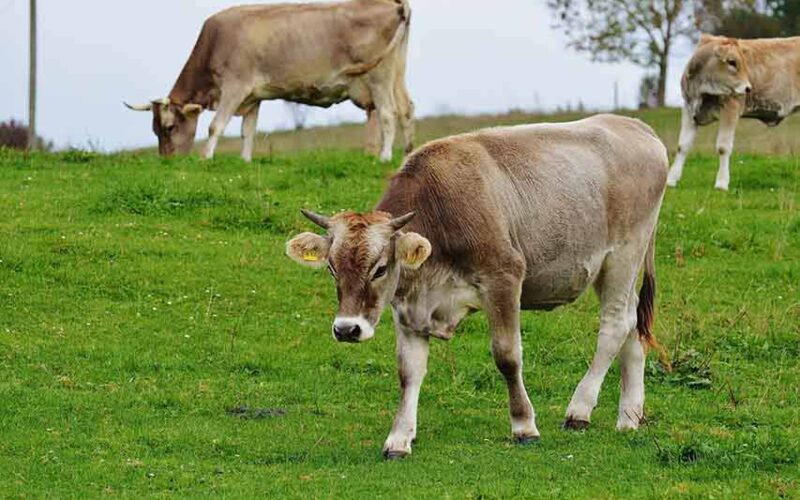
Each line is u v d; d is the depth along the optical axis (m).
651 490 10.12
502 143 12.01
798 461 10.95
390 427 12.63
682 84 24.28
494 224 11.41
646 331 12.77
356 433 12.39
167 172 22.98
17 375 13.97
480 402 13.73
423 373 11.66
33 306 16.23
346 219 11.02
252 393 13.77
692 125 24.27
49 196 20.98
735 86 23.56
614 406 13.58
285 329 15.99
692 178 24.69
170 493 10.41
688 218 21.11
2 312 15.96
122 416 12.76
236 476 10.91
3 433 12.06
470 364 14.83
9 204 20.36
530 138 12.20
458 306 11.51
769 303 17.22
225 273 17.70
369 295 10.88
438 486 10.41
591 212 12.23
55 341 15.10
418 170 11.54
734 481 10.38
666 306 17.03
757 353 15.37
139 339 15.38
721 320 16.44
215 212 20.33
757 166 25.17
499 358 11.55
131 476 10.89
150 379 14.09
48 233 18.88
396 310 11.51
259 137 43.53
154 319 16.06
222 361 14.80
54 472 10.97
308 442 12.03
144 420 12.68
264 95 25.52
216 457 11.57
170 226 19.75
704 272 18.64
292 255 11.08
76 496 10.34
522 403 11.80
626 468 10.89
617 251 12.55
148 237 19.08
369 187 22.30
